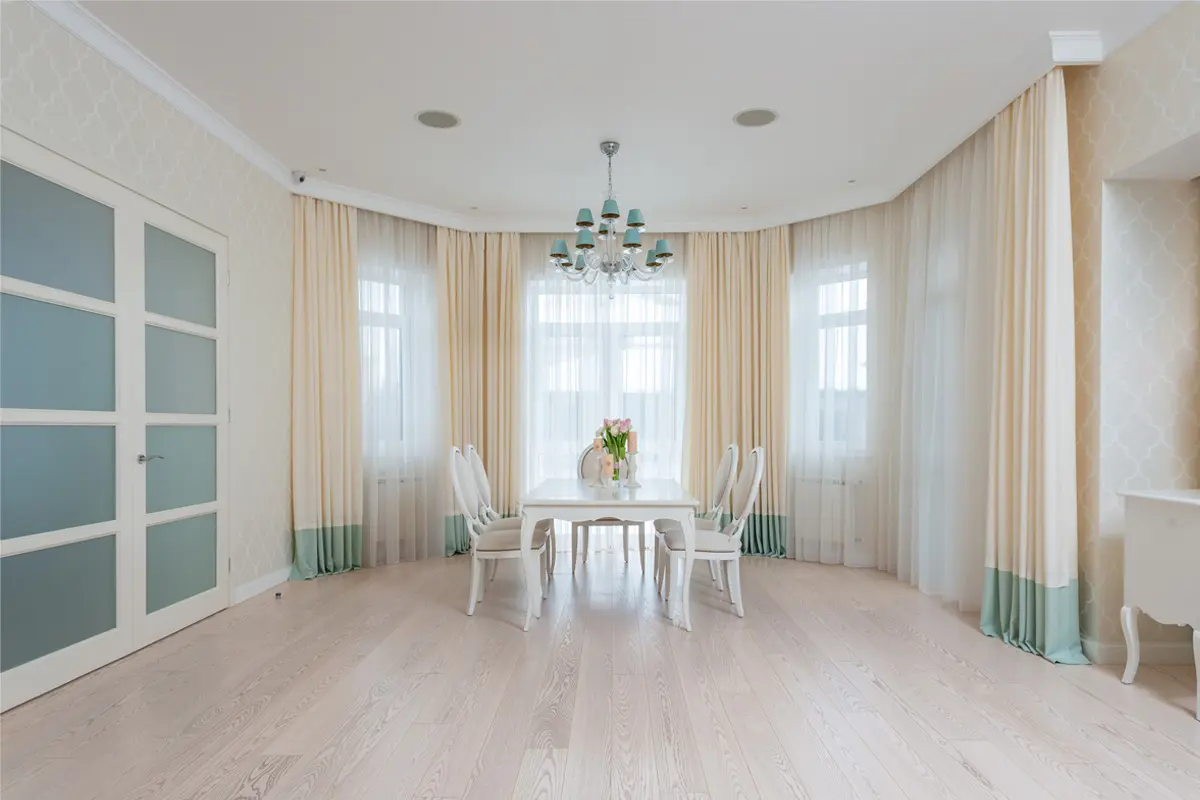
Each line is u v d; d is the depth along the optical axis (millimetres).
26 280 2676
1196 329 3158
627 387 5934
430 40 3086
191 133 3670
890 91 3547
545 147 4305
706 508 5793
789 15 2895
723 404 5801
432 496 5566
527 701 2668
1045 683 2877
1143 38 2910
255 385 4320
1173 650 3115
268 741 2332
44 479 2768
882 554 5074
